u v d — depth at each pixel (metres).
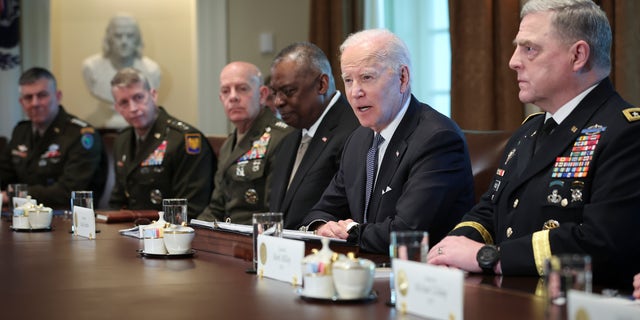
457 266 2.16
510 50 4.92
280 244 1.96
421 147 2.78
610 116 2.22
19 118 6.65
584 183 2.19
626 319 1.19
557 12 2.27
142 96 4.65
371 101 2.85
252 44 6.45
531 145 2.40
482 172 3.32
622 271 2.09
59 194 5.27
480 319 1.47
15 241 2.96
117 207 4.85
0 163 5.53
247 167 4.04
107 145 5.56
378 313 1.55
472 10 5.06
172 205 2.53
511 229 2.34
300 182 3.54
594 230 2.07
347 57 2.89
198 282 1.95
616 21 4.34
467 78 5.08
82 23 6.57
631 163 2.12
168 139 4.65
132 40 6.52
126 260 2.38
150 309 1.62
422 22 5.65
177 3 6.54
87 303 1.69
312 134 3.63
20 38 6.61
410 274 1.52
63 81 6.57
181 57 6.56
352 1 5.71
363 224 2.70
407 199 2.70
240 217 4.05
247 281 1.96
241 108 4.12
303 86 3.54
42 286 1.92
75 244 2.84
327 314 1.55
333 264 1.68
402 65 2.88
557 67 2.28
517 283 1.96
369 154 2.98
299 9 6.35
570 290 1.31
